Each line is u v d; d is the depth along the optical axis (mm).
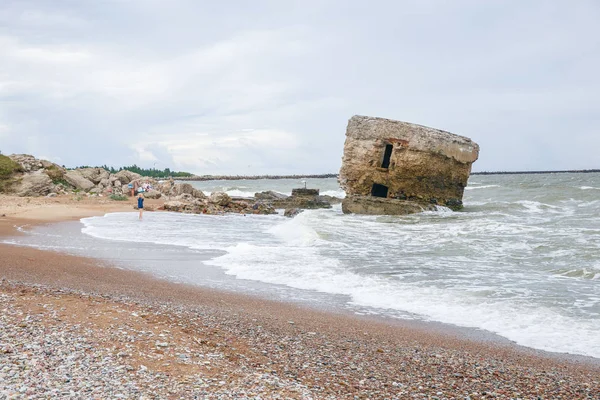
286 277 14195
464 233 23219
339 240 21672
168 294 11664
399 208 36406
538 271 15086
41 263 14812
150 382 5641
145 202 45219
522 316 10492
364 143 40031
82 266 14836
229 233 25250
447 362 7730
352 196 38625
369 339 8836
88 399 5008
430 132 38094
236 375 6215
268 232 26141
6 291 9789
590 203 39281
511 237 21375
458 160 37969
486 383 6809
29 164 50062
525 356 8180
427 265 16000
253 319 9703
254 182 146625
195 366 6375
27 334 6848
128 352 6551
